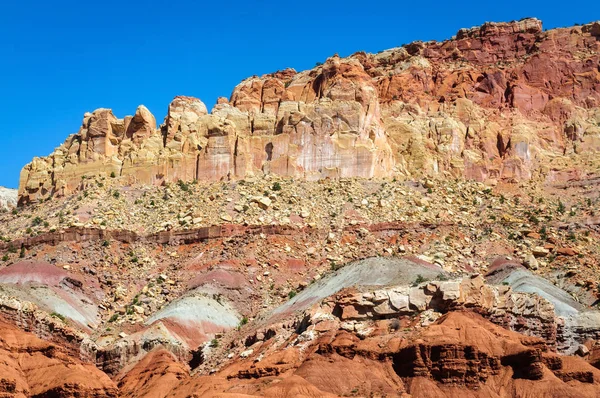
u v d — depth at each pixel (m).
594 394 119.94
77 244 165.25
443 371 118.00
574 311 140.62
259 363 122.38
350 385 116.62
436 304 128.25
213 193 177.75
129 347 140.25
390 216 173.38
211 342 140.62
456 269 157.38
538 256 164.38
